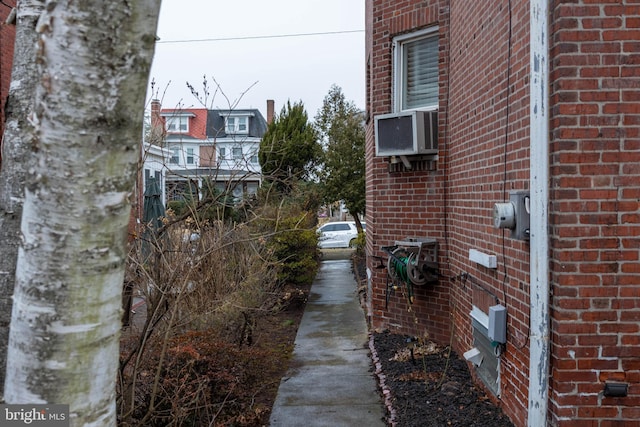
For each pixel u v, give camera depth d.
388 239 7.30
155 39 1.68
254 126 34.34
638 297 3.16
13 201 2.47
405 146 6.62
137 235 4.60
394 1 7.21
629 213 3.17
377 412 4.96
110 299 1.69
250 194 7.88
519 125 3.81
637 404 3.15
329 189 19.47
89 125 1.56
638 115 3.17
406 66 7.38
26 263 1.61
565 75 3.19
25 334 1.62
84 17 1.52
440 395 4.83
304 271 10.81
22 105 2.50
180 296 4.22
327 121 23.19
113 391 1.76
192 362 4.30
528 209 3.57
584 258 3.18
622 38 3.17
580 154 3.18
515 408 3.91
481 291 4.90
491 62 4.57
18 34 2.56
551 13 3.28
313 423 4.76
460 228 5.84
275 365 6.46
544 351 3.31
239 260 7.16
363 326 8.48
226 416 4.69
